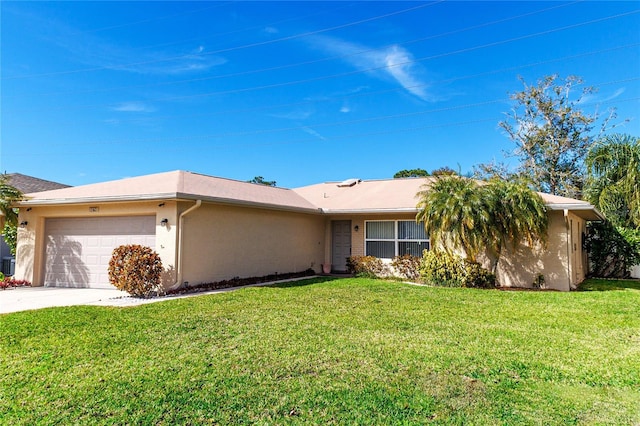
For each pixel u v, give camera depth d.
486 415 3.67
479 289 11.71
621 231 15.99
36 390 4.17
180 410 3.74
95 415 3.65
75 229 12.72
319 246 16.77
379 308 8.52
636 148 16.61
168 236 11.09
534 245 12.54
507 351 5.50
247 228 13.41
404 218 15.14
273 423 3.52
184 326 6.82
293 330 6.57
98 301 9.58
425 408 3.80
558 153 26.02
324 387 4.25
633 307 8.83
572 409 3.81
